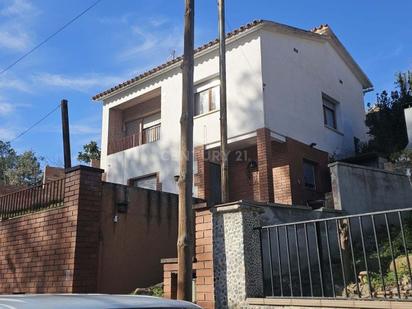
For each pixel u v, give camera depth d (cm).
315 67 1817
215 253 707
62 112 1652
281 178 1527
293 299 605
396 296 617
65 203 985
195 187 1603
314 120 1725
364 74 2164
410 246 925
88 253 946
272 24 1556
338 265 915
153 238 1127
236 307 660
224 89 1176
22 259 1060
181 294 661
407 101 1769
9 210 1159
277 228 685
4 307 239
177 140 1741
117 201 1067
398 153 1516
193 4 796
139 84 1936
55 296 288
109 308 248
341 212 1078
